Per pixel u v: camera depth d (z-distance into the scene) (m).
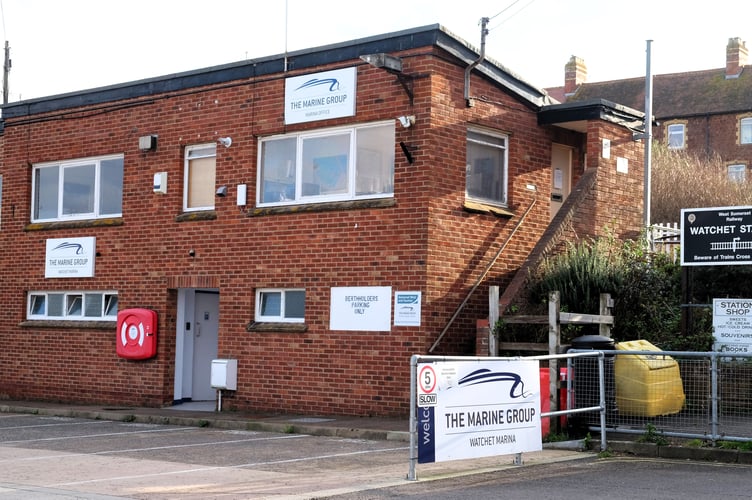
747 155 47.25
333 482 9.79
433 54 15.47
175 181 18.38
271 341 16.86
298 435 14.33
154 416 16.50
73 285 19.80
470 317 15.90
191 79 18.20
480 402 10.38
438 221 15.46
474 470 10.63
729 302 14.10
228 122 17.72
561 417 12.90
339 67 16.41
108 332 19.14
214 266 17.72
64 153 20.14
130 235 18.98
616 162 18.12
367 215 15.90
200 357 19.17
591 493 9.02
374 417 15.55
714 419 11.60
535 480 9.91
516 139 17.19
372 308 15.72
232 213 17.53
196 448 12.75
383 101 15.87
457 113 15.92
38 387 20.19
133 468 10.88
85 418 17.48
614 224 18.02
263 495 8.98
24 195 20.75
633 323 15.46
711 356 11.67
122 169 19.36
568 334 14.91
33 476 10.27
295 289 16.73
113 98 19.38
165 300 18.39
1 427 15.77
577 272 15.55
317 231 16.44
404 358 15.30
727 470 10.62
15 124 20.95
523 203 17.22
